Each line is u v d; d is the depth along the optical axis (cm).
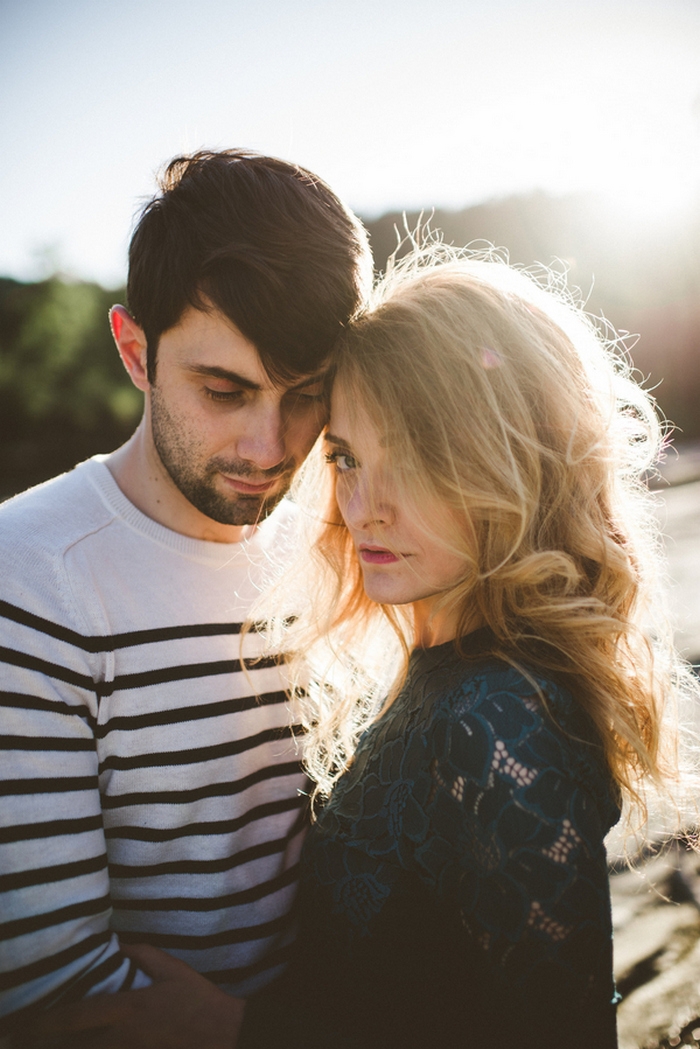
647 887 250
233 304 129
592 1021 105
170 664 142
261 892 152
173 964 128
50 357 2344
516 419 129
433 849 117
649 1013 189
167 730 141
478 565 130
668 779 152
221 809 147
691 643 447
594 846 107
